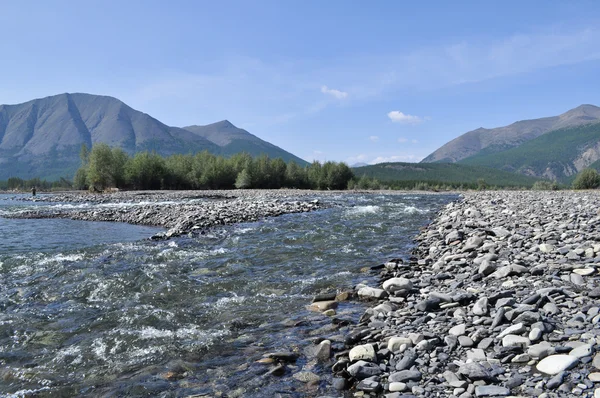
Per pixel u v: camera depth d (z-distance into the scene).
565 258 9.13
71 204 38.69
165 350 5.79
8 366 5.41
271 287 8.88
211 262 11.22
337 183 84.19
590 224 13.23
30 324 6.87
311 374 4.89
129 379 4.97
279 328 6.52
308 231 16.72
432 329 5.85
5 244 15.47
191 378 4.94
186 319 7.01
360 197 43.12
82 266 10.74
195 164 81.06
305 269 10.44
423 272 9.70
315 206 28.67
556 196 33.12
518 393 3.91
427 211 25.17
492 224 15.75
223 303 7.85
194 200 39.94
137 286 8.97
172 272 10.09
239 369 5.12
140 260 11.45
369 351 5.14
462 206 25.31
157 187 76.50
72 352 5.80
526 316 5.49
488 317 5.97
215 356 5.56
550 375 4.16
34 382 4.98
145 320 6.97
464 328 5.63
